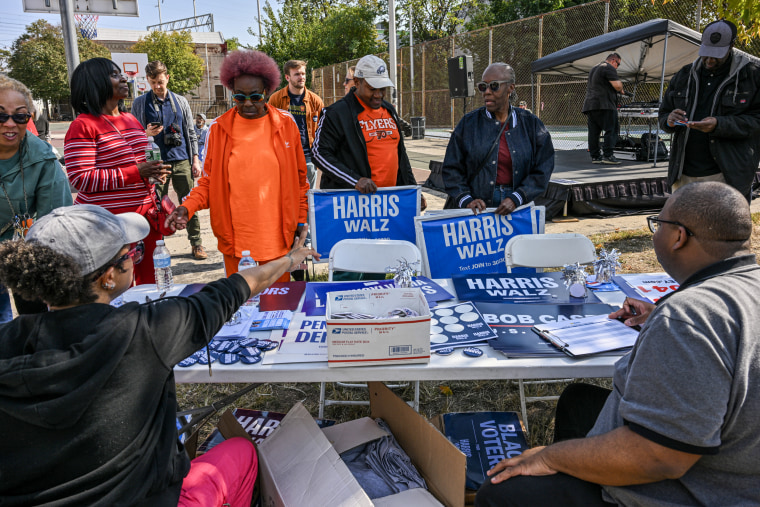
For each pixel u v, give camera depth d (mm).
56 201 3008
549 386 3504
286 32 32219
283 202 3365
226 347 2150
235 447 1922
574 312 2492
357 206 4035
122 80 3295
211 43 50438
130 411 1373
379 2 30000
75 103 3254
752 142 4258
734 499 1401
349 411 3295
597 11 14305
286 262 2012
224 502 1763
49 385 1266
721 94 4164
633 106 10680
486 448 2367
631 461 1412
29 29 38906
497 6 25812
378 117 4098
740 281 1451
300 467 1958
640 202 7465
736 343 1339
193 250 6285
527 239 3396
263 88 3266
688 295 1431
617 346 2053
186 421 2633
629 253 5797
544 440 2988
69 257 1354
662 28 8781
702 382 1307
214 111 49375
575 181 7277
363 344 1974
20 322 1409
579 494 1600
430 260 3643
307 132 6402
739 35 4531
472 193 3951
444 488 1968
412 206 4066
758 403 1306
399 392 3475
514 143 3805
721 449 1374
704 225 1521
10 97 2615
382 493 1993
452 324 2346
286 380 2021
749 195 4453
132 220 1575
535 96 16594
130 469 1393
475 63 18672
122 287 1553
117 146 3299
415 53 22641
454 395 3453
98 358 1326
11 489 1325
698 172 4465
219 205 3307
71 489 1331
